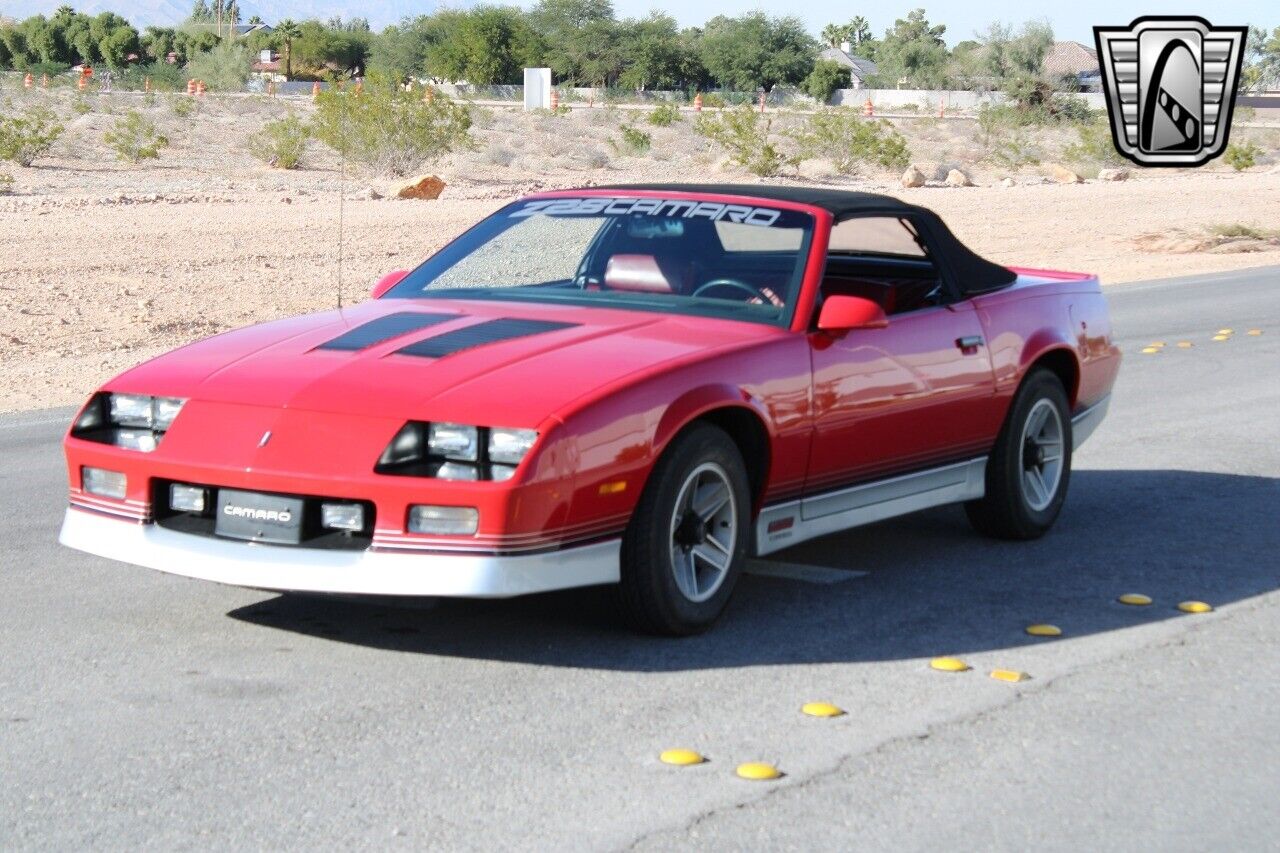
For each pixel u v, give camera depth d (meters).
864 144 41.94
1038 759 4.24
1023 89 64.75
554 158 41.47
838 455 5.64
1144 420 10.09
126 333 13.81
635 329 5.32
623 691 4.70
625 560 4.98
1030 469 6.82
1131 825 3.83
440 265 6.18
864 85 114.69
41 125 33.97
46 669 4.82
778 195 6.04
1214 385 11.49
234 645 5.09
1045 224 27.59
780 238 5.77
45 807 3.79
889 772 4.11
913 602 5.82
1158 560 6.54
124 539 4.91
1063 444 6.94
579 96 92.75
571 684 4.76
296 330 5.44
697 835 3.68
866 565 6.39
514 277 5.91
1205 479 8.27
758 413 5.21
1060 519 7.32
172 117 46.31
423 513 4.55
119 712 4.45
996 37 95.38
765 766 4.10
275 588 4.66
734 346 5.22
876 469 5.88
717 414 5.18
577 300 5.72
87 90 56.28
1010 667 5.06
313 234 21.75
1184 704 4.73
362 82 40.53
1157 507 7.59
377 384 4.77
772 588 6.00
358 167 35.47
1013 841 3.71
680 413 4.92
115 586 5.81
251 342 5.32
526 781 3.99
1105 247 24.45
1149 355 13.05
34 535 6.68
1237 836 3.78
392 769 4.06
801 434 5.42
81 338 13.53
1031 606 5.80
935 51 112.56
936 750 4.29
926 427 6.04
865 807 3.88
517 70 100.31
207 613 5.45
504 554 4.54
